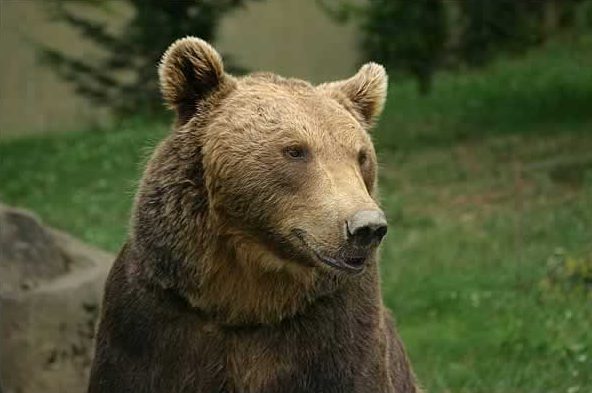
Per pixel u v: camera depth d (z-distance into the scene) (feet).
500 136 79.82
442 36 82.33
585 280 48.88
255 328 22.98
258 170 21.97
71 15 80.79
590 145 73.61
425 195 68.03
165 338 23.03
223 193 22.18
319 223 21.39
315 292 22.53
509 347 42.52
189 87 23.36
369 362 23.41
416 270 54.19
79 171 79.61
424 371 41.52
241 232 22.27
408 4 80.84
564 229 58.39
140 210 22.77
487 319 46.34
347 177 21.71
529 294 48.93
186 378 23.07
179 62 23.29
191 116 23.38
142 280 22.86
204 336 23.00
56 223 67.51
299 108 22.47
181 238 22.31
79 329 38.17
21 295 37.35
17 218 39.63
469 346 43.57
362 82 24.53
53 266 39.96
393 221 63.21
